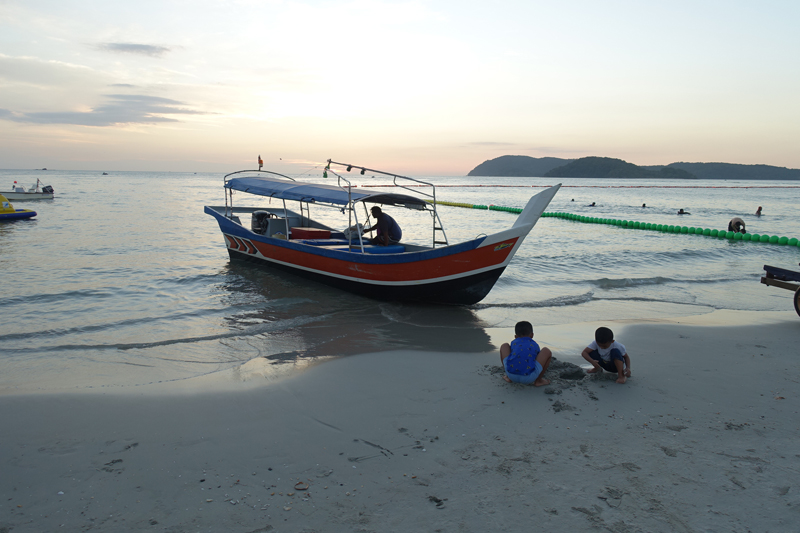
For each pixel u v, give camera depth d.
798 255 17.33
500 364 6.34
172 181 101.38
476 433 4.38
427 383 5.64
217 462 3.90
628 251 17.52
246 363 6.42
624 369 5.69
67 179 98.12
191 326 8.29
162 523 3.13
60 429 4.44
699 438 4.26
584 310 9.56
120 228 20.95
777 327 8.13
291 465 3.85
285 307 9.62
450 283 9.32
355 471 3.75
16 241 17.00
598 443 4.17
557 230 25.45
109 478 3.66
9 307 9.28
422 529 3.05
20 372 6.08
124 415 4.76
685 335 7.59
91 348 7.02
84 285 11.09
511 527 3.07
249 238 13.09
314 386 5.56
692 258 16.41
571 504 3.31
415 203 11.29
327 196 10.80
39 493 3.46
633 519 3.14
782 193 83.12
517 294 10.95
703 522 3.11
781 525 3.08
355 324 8.48
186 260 14.37
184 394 5.29
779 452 4.02
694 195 75.06
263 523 3.12
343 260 10.52
